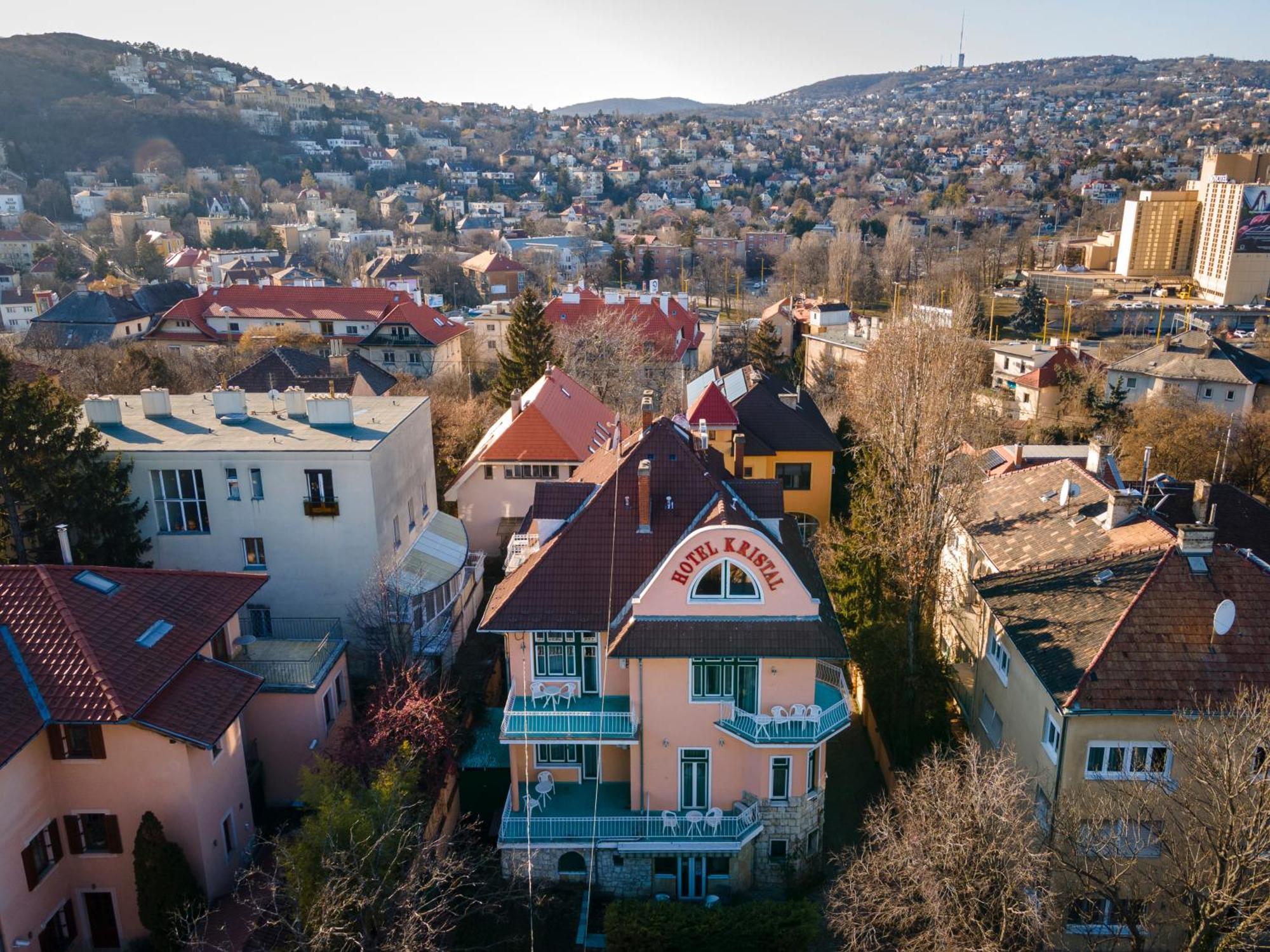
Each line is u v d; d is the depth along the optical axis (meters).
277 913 25.55
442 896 29.03
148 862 27.41
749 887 33.22
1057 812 27.39
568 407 62.66
